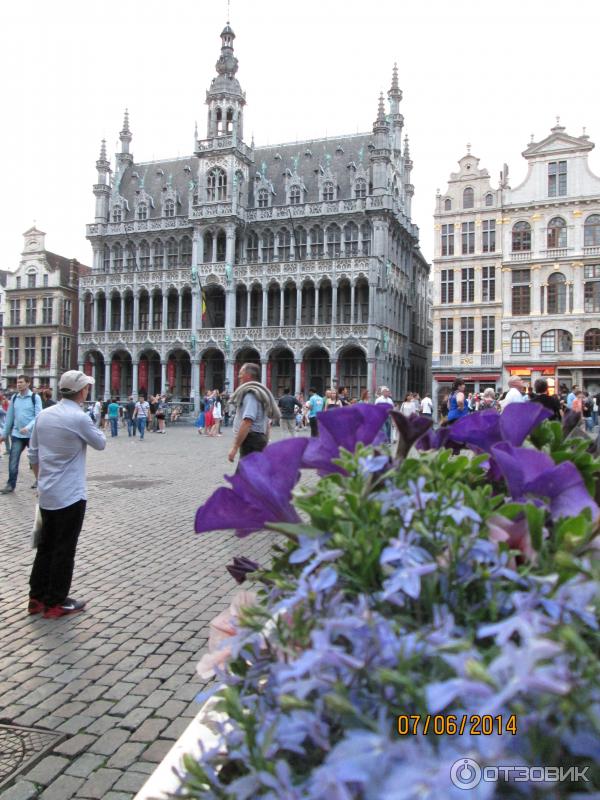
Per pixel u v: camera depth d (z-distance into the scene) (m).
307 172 60.91
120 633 5.94
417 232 65.31
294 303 59.00
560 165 46.44
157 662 5.29
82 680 4.95
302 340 54.47
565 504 1.71
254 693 1.51
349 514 1.50
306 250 57.66
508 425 2.14
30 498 13.57
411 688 0.98
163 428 38.31
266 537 9.80
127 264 65.31
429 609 1.30
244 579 1.96
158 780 1.80
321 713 1.14
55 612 6.35
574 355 45.56
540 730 0.90
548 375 46.25
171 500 13.22
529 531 1.50
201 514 1.71
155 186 67.12
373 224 54.84
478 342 48.28
